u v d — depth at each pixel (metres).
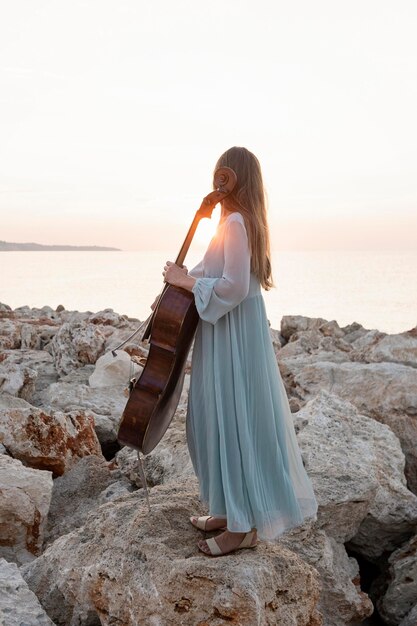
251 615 3.28
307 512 3.66
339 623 4.50
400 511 5.42
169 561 3.50
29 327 12.00
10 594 3.75
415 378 7.77
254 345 3.51
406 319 76.12
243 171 3.50
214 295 3.34
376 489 5.01
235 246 3.35
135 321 14.97
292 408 7.65
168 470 5.45
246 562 3.47
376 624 5.07
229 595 3.30
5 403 7.55
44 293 103.12
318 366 8.48
